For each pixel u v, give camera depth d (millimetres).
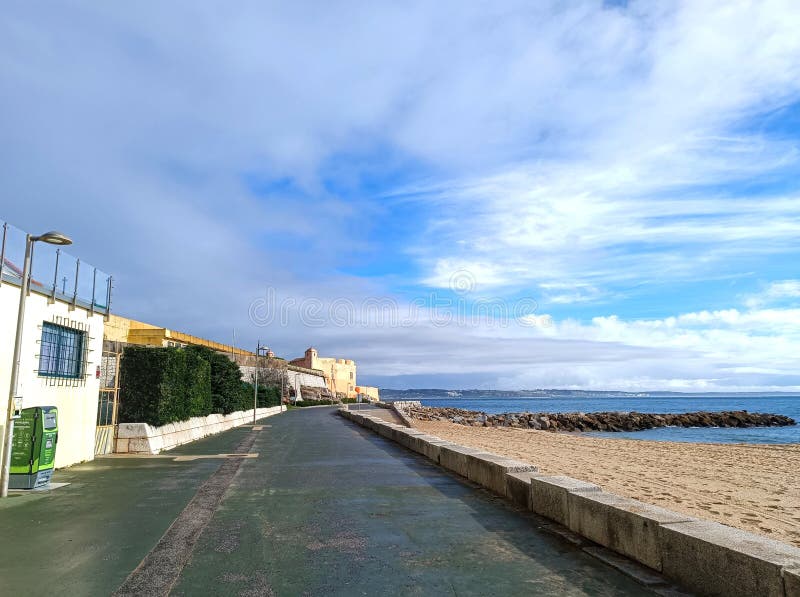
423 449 15594
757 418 78000
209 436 23062
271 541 6656
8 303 10484
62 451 12797
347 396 116562
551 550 6191
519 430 46281
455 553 6109
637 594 4832
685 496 12328
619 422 70750
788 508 11172
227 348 55250
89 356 14000
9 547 6418
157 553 6176
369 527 7309
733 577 4312
